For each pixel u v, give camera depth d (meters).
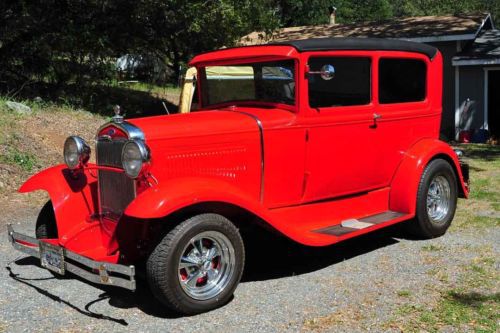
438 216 5.94
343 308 4.09
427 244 5.70
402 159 5.76
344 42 5.03
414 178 5.64
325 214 5.21
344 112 5.11
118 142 4.30
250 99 5.13
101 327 3.84
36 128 10.32
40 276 4.89
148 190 3.91
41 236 5.04
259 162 4.63
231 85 5.25
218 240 4.09
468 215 6.78
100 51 15.45
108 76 16.81
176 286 3.86
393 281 4.63
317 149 4.94
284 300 4.27
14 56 14.41
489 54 15.60
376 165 5.48
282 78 4.86
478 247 5.52
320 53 4.84
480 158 11.91
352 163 5.24
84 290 4.55
